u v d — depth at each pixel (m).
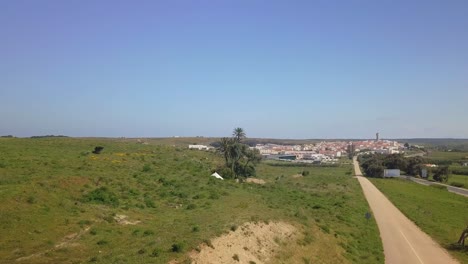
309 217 52.59
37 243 28.56
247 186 76.25
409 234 57.62
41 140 91.25
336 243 45.88
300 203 64.81
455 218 73.75
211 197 54.78
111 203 44.09
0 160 54.25
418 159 186.50
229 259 30.11
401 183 136.00
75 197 42.69
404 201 90.00
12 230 30.11
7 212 33.03
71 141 94.56
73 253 27.22
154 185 56.72
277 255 35.16
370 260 43.72
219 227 35.31
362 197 90.56
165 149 102.19
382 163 180.00
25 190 39.22
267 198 62.47
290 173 153.38
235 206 49.12
